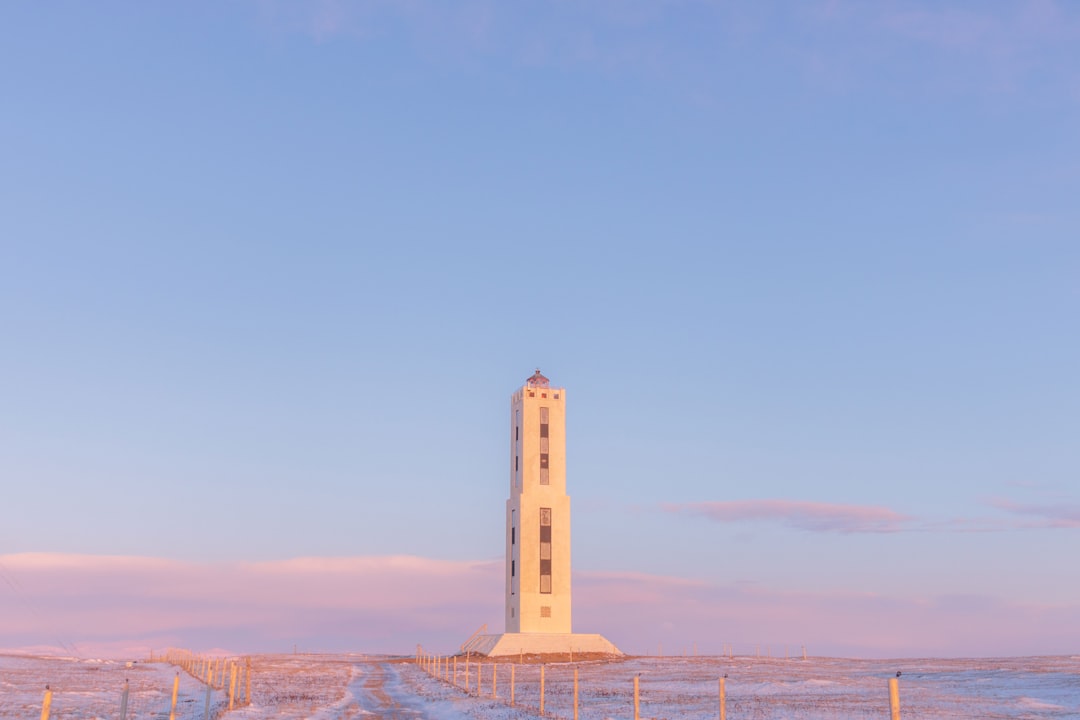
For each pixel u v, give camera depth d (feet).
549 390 584.81
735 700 244.83
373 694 278.87
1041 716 195.72
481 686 309.83
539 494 568.00
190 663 427.33
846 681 317.01
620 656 520.83
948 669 398.62
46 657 538.47
